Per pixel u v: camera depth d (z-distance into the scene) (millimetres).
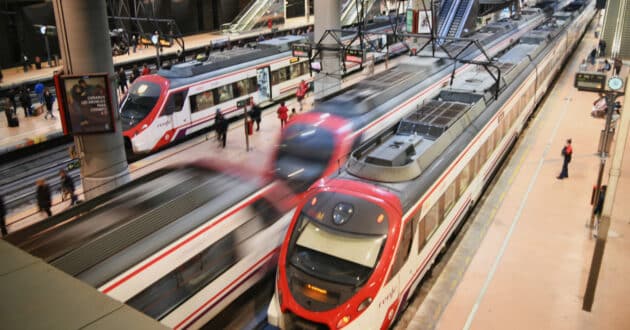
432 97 18016
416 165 12094
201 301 11141
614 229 15914
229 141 23953
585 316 11945
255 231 12508
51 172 20766
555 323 11719
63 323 3854
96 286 9094
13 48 35656
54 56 35688
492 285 13188
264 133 25281
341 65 28172
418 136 14227
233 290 12023
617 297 12680
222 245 11633
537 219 16703
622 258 14344
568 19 43094
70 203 18203
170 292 10453
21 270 4656
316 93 28141
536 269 13867
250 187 13031
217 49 43750
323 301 9930
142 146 21719
